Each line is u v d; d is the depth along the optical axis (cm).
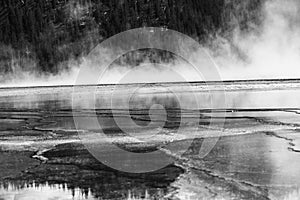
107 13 13138
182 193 1265
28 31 12925
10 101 5550
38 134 2395
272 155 1695
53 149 1955
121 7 13000
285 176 1402
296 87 6238
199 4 12594
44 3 13700
